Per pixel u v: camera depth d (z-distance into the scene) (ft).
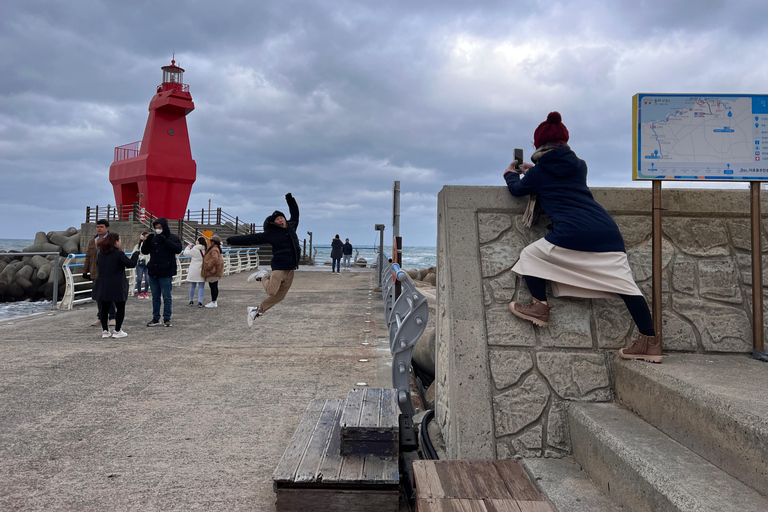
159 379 17.63
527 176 9.91
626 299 9.34
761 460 6.00
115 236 24.77
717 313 10.40
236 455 11.20
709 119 10.02
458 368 9.84
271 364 20.07
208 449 11.52
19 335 25.94
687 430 7.41
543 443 9.43
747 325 10.31
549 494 7.72
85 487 9.58
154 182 111.14
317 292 50.44
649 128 10.02
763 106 10.00
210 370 19.01
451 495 7.55
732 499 5.85
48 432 12.49
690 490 6.07
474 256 10.63
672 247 10.82
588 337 10.03
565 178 9.68
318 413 11.57
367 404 10.42
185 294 47.65
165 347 23.25
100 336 25.82
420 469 8.55
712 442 6.87
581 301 10.21
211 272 37.91
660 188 10.02
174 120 113.50
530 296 10.36
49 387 16.49
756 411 6.27
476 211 10.98
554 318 10.13
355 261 133.08
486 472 8.48
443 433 11.32
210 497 9.23
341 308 38.40
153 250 29.01
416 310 13.15
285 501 8.45
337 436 10.08
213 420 13.50
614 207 10.82
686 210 10.94
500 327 10.13
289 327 29.40
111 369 18.98
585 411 9.07
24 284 89.97
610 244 9.31
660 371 8.52
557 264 9.55
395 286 27.17
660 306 9.87
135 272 44.96
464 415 9.53
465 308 10.27
